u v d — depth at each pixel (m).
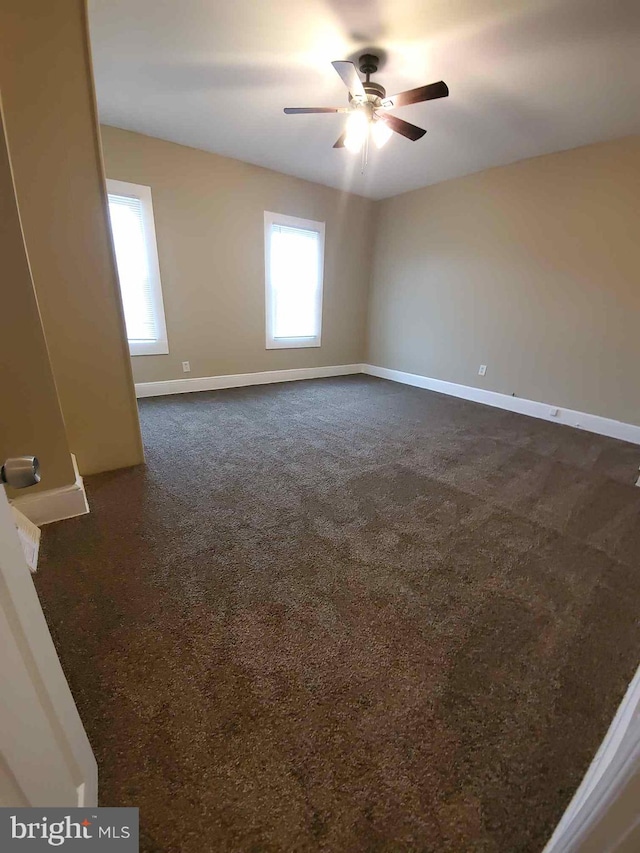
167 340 3.98
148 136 3.36
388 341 5.36
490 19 1.83
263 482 2.31
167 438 2.94
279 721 1.01
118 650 1.19
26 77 1.59
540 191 3.56
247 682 1.11
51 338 1.97
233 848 0.78
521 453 2.96
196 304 4.06
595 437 3.38
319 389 4.70
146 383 3.98
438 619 1.37
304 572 1.57
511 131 2.97
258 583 1.50
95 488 2.16
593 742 1.00
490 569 1.65
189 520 1.89
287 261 4.59
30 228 1.78
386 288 5.23
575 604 1.47
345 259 5.09
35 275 1.85
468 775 0.92
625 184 3.08
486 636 1.31
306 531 1.85
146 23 1.92
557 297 3.62
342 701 1.07
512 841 0.81
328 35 1.99
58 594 1.40
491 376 4.28
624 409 3.36
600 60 2.08
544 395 3.87
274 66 2.27
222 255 4.07
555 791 0.90
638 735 0.46
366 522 1.95
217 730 0.98
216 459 2.60
